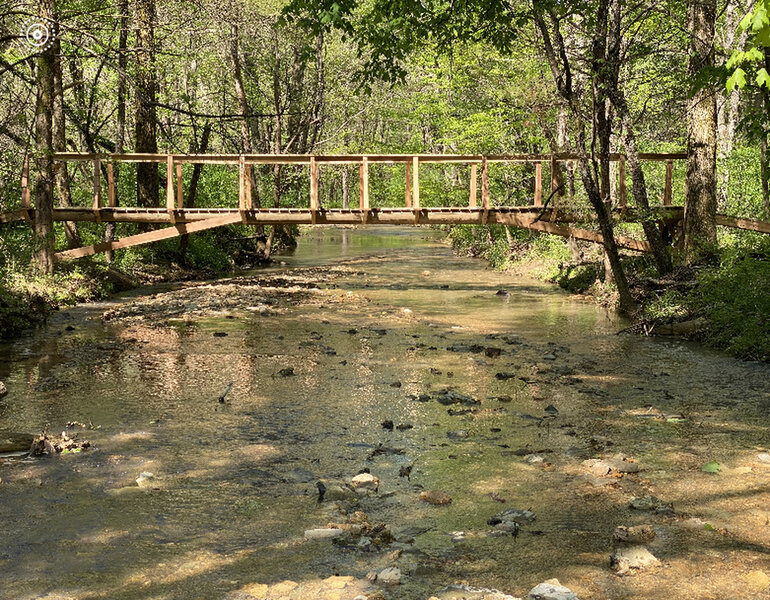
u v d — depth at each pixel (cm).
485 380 991
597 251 2134
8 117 1941
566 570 457
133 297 1867
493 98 2773
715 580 444
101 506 558
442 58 2847
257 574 451
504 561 470
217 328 1400
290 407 847
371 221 1861
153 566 461
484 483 611
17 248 1808
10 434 728
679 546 491
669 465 657
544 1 1369
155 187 2373
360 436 740
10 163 2120
